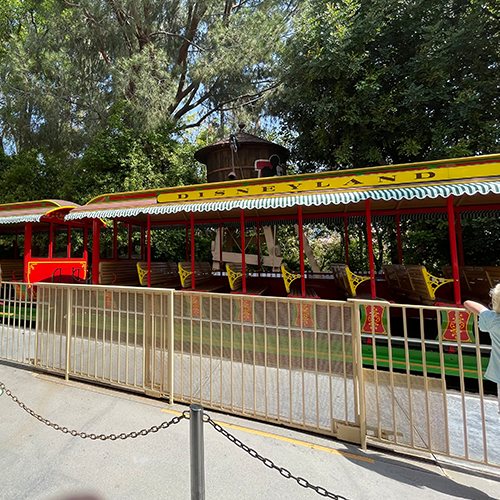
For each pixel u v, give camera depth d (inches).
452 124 335.6
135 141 501.4
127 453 99.9
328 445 107.7
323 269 506.9
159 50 513.7
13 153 668.1
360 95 369.1
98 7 497.7
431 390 107.7
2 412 124.6
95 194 466.0
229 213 275.6
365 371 117.8
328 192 180.2
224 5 593.6
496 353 90.6
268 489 85.8
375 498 83.4
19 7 697.6
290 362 119.3
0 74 534.9
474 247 336.8
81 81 530.9
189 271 256.5
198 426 76.9
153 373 139.3
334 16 377.4
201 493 75.5
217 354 170.7
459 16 356.8
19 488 84.3
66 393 142.8
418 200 216.1
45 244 518.3
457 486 89.4
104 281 259.3
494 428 120.6
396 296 235.5
